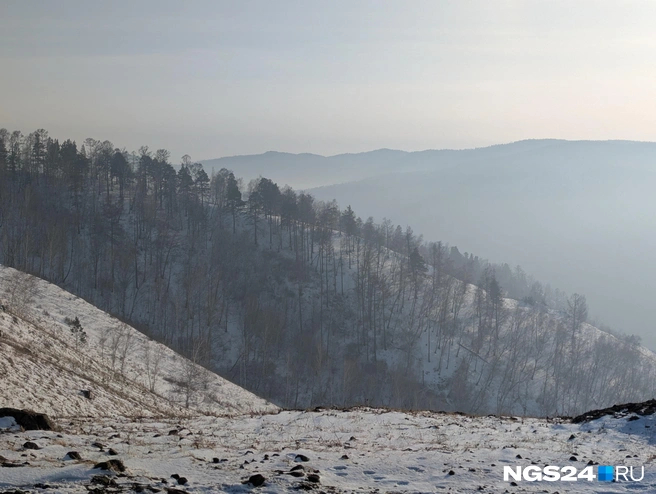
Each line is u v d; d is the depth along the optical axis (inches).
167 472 490.9
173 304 3944.4
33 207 4426.7
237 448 650.8
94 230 4547.2
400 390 3385.8
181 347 3459.6
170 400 1850.4
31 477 435.5
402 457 610.9
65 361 1616.6
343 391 3245.6
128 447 590.6
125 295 3939.5
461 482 518.0
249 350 3644.2
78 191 5265.8
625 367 4136.3
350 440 741.9
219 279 4205.2
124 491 412.8
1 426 642.8
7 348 1353.3
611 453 675.4
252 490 440.8
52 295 2425.0
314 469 525.0
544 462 607.8
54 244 3885.3
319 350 3425.2
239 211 5251.0
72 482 429.7
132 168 6063.0
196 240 4840.1
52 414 1123.3
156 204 5255.9
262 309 3941.9
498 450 674.2
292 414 1038.4
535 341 4352.9
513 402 3622.0
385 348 3978.8
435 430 860.6
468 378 3762.3
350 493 452.1
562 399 3779.5
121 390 1630.2
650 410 899.4
